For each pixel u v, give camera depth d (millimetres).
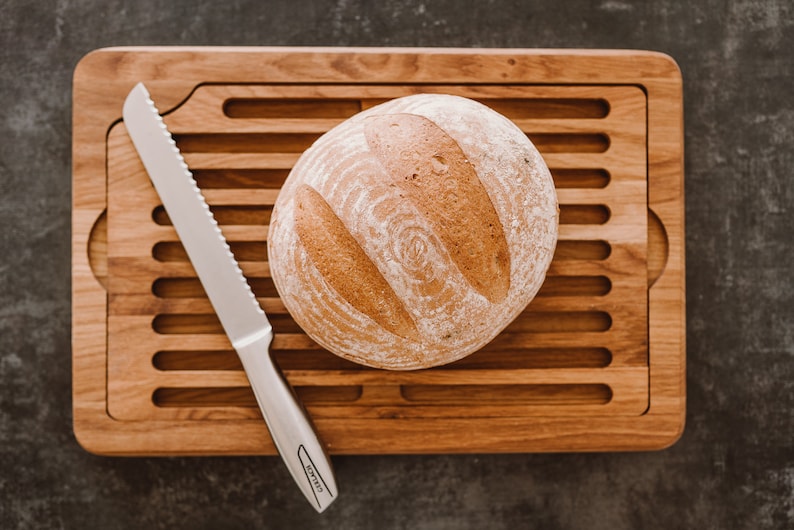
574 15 744
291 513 744
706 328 747
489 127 651
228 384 700
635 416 706
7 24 731
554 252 679
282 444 674
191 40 733
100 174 694
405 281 639
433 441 702
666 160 705
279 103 704
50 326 734
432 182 636
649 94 703
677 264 705
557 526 747
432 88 701
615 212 704
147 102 679
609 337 706
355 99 701
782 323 746
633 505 747
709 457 745
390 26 740
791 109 747
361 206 638
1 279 732
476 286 643
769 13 747
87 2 732
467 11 742
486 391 711
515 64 699
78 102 691
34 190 733
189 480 742
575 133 707
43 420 735
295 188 656
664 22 745
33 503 735
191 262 683
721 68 745
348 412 701
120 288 696
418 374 701
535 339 706
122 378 698
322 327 652
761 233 746
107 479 739
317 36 737
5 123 731
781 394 744
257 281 704
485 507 748
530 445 705
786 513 745
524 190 649
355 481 745
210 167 696
